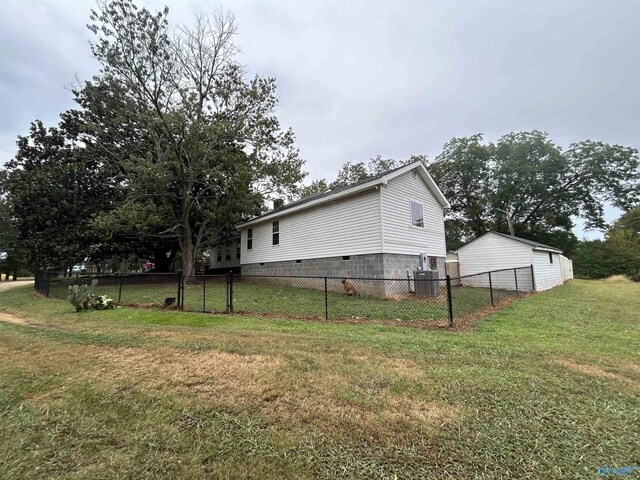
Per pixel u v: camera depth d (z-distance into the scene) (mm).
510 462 2133
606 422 2617
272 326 6344
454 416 2730
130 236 17531
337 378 3566
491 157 29156
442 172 30516
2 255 33000
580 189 26844
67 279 12266
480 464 2123
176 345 4848
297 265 14148
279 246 15383
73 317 7688
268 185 18375
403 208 12039
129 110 15492
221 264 22328
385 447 2326
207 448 2357
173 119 14453
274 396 3158
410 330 6023
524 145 27344
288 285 14547
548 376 3592
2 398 3207
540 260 15516
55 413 2904
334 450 2303
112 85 14859
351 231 11648
